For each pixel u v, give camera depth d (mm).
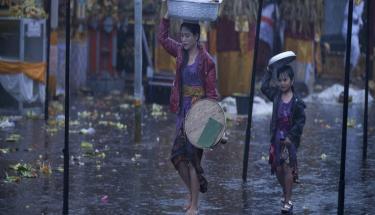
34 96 35656
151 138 29156
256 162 24031
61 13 45156
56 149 25578
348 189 20078
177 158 16547
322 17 50781
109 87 51094
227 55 44531
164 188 19578
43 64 35750
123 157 24438
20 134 29109
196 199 16516
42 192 18719
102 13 50219
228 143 28156
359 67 56719
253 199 18562
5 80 34781
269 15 50094
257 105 40031
